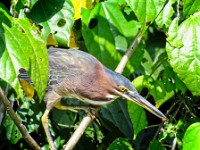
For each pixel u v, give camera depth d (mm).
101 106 9609
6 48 5879
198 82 7801
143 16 7250
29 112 9562
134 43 8461
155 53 10328
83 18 8812
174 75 8820
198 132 7586
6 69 5797
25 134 6641
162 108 10500
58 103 8688
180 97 9461
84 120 8414
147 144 10477
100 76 8492
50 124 9922
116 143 8977
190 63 7766
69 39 8227
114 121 9906
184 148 7660
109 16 9039
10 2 9180
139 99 8578
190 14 7809
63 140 9953
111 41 9031
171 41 7746
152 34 10430
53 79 8375
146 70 10172
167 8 7695
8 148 10484
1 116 8898
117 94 8562
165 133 9062
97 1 8984
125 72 9141
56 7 8070
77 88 8391
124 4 9086
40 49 6062
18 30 6070
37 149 6773
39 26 8219
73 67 8406
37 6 8055
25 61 5895
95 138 10500
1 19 6098
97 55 9016
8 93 9281
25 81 8031
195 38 7742
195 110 9898
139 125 8867
